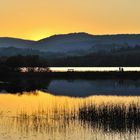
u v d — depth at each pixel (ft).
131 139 133.08
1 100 245.24
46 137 136.87
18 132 143.64
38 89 328.49
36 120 167.32
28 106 212.23
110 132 144.25
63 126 154.61
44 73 439.63
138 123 158.30
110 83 378.94
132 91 301.43
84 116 173.68
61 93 293.64
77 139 134.41
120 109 188.03
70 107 204.33
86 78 427.33
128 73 433.07
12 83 380.99
